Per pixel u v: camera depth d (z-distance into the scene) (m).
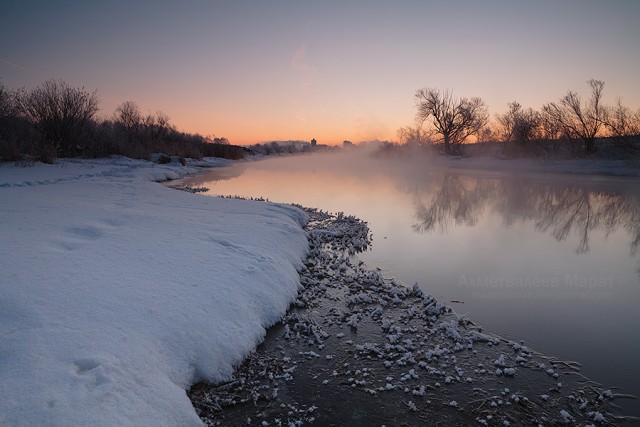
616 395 4.04
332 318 5.68
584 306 6.19
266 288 5.71
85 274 4.62
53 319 3.54
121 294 4.29
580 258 8.77
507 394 4.04
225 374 4.11
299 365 4.49
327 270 7.68
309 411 3.75
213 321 4.46
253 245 7.08
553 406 3.86
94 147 27.92
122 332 3.64
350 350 4.82
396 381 4.21
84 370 3.04
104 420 2.67
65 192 11.98
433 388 4.10
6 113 24.28
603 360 4.68
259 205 11.87
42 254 5.11
